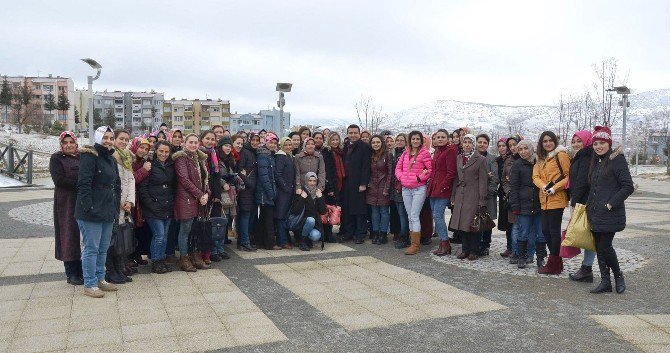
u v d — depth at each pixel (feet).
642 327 15.17
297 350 13.33
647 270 22.86
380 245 28.78
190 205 21.45
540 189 21.61
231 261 24.13
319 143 29.25
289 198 26.91
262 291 18.97
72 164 18.61
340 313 16.43
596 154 19.17
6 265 22.54
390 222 30.60
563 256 20.72
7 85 247.91
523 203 22.63
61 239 18.74
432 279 21.04
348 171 29.14
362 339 14.16
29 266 22.38
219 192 23.26
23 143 146.30
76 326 14.89
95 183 17.48
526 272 22.41
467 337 14.37
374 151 28.94
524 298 18.34
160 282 20.03
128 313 16.14
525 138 25.13
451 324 15.44
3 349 13.11
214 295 18.31
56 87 321.93
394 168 28.55
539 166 21.83
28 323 15.11
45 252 25.35
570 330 14.94
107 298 17.76
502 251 27.58
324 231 29.40
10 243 27.66
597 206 18.71
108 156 17.88
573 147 20.88
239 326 15.06
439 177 25.43
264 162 25.98
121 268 20.04
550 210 21.47
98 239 17.84
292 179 26.96
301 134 31.58
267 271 22.20
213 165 23.16
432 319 15.90
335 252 26.68
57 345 13.42
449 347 13.64
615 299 18.25
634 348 13.58
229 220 29.66
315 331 14.75
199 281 20.27
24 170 72.18
